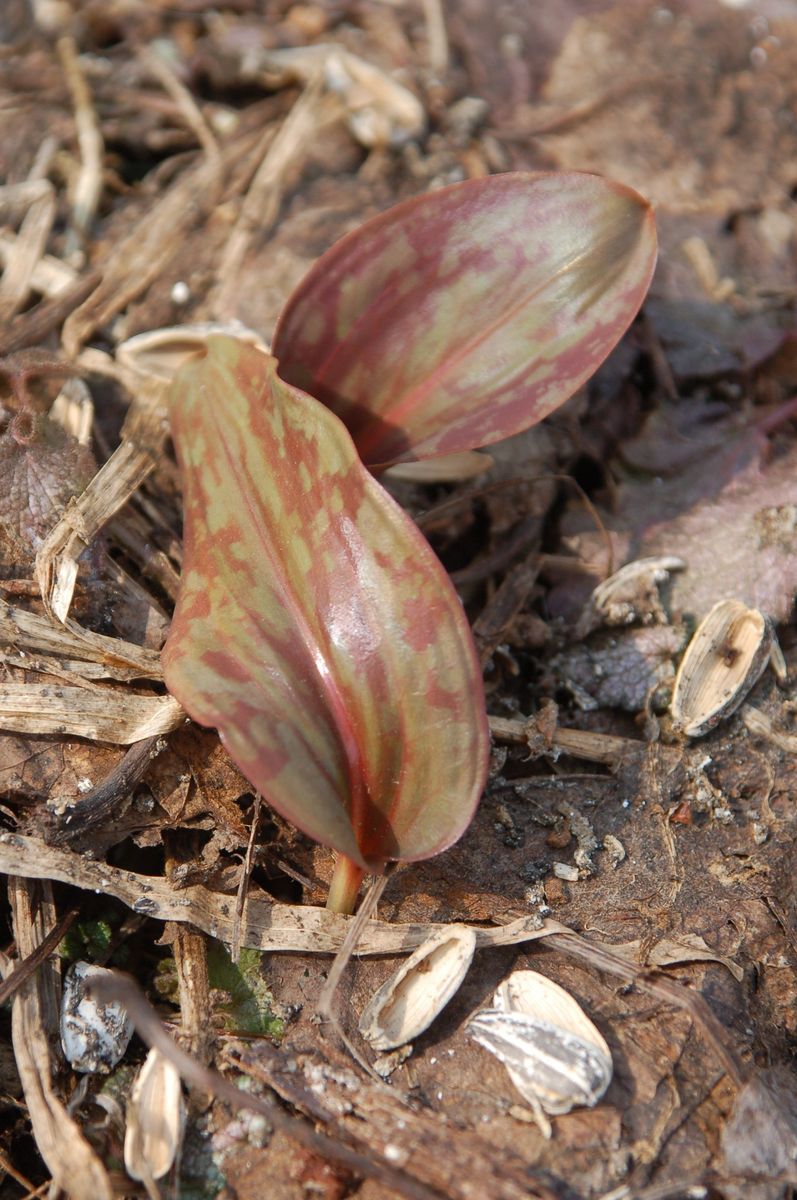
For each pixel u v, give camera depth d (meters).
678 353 0.28
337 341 0.25
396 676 0.23
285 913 0.24
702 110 0.31
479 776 0.23
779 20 0.32
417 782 0.23
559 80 0.31
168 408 0.25
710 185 0.30
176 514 0.26
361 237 0.24
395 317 0.25
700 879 0.25
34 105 0.30
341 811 0.23
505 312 0.25
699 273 0.29
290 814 0.22
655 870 0.25
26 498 0.25
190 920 0.24
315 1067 0.23
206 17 0.32
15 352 0.27
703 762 0.25
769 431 0.28
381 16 0.32
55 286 0.28
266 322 0.28
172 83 0.31
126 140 0.30
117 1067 0.24
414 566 0.23
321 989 0.24
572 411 0.27
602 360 0.24
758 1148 0.23
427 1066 0.23
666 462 0.27
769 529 0.27
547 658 0.26
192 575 0.24
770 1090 0.23
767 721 0.26
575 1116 0.23
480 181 0.25
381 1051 0.24
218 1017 0.24
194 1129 0.23
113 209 0.29
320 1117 0.23
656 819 0.25
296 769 0.23
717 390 0.28
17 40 0.32
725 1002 0.24
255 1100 0.23
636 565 0.26
